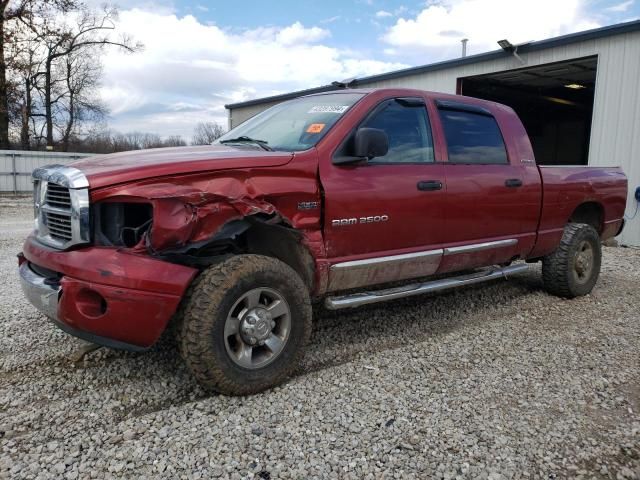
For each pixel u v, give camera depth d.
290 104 4.66
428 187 4.19
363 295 3.97
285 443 2.74
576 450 2.78
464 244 4.57
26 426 2.85
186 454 2.61
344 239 3.72
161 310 2.92
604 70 10.80
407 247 4.15
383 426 2.94
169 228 2.88
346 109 3.96
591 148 11.12
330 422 2.96
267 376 3.26
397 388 3.42
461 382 3.55
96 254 2.89
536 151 27.20
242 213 3.11
